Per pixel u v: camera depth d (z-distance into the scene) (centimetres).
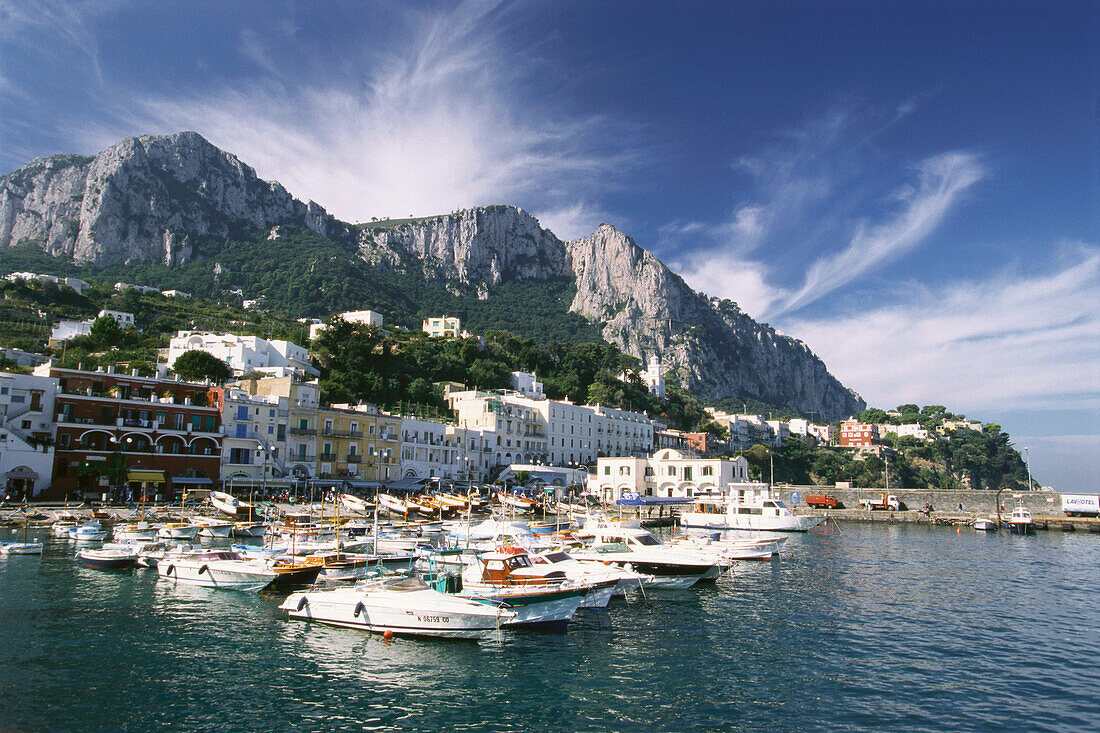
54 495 7494
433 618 3228
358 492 10062
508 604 3328
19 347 13662
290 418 9612
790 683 2786
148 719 2295
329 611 3456
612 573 4025
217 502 7288
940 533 9719
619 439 17100
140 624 3391
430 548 5025
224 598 3975
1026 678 2891
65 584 4216
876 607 4259
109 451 7881
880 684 2791
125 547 4919
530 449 14400
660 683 2759
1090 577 5562
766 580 5225
